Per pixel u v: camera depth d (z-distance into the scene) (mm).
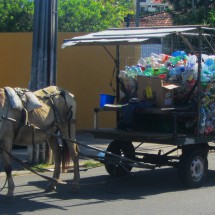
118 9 38562
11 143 9969
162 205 9875
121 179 11789
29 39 19188
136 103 11430
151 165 11398
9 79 19516
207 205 9914
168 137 10828
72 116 11102
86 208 9594
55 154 11195
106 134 11680
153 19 32469
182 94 11602
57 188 11328
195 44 13406
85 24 33250
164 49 14203
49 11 13320
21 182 11852
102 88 19703
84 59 19672
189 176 11234
